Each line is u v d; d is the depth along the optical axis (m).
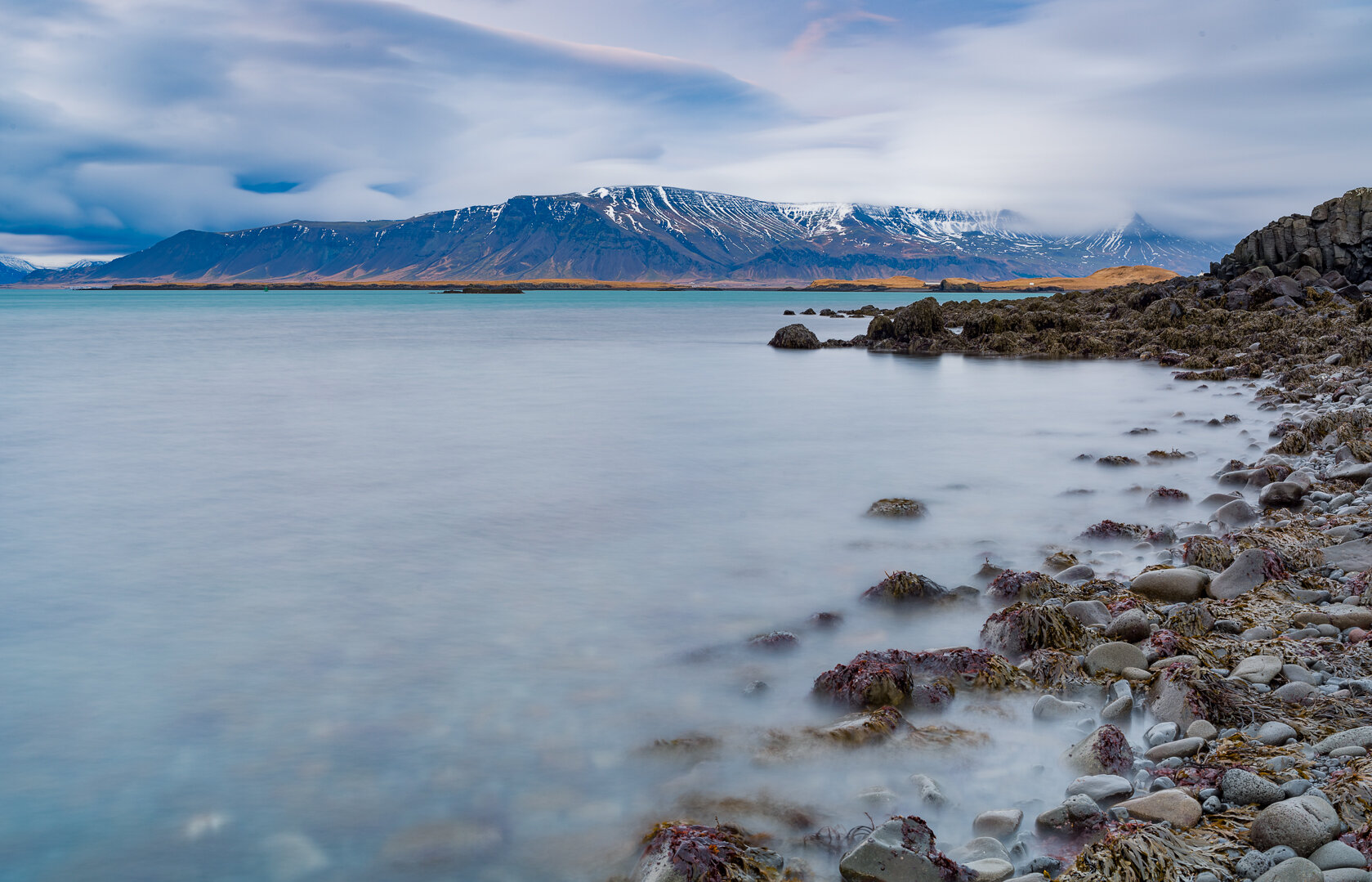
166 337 68.25
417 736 7.21
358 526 14.14
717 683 8.18
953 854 5.37
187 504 15.69
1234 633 8.61
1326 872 4.39
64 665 8.77
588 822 6.00
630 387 34.38
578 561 12.16
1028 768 6.48
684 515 14.62
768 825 5.89
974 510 14.57
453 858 5.64
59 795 6.43
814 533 13.42
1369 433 16.88
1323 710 6.58
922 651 8.85
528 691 8.05
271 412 27.28
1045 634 8.59
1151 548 11.88
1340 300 51.12
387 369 41.94
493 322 95.19
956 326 68.38
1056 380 35.53
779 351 53.03
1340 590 9.30
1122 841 4.89
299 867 5.59
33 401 29.98
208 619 10.06
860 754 6.71
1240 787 5.50
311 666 8.67
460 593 10.83
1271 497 13.39
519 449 21.00
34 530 14.04
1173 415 24.94
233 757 6.93
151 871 5.59
